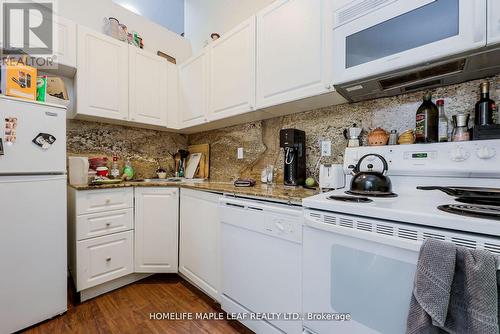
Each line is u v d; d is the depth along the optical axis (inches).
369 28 43.7
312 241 37.3
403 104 52.7
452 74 42.3
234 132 90.3
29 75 53.0
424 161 43.0
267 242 46.6
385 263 29.2
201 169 100.4
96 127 85.1
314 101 59.1
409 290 27.1
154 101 90.0
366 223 30.7
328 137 64.3
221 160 95.3
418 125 45.8
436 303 22.4
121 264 69.6
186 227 71.3
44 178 54.1
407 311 27.3
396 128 53.4
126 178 87.4
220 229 58.0
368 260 30.6
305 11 55.1
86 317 56.4
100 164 80.1
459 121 42.0
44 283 54.1
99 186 64.7
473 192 32.4
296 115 71.3
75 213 61.7
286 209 43.2
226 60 75.2
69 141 79.2
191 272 69.1
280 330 44.6
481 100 40.8
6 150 48.5
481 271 21.3
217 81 78.6
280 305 44.4
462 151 39.1
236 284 53.4
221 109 77.1
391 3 40.6
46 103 54.2
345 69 46.5
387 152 47.6
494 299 20.8
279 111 69.7
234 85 72.4
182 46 112.0
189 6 114.0
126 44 82.8
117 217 68.8
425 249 24.5
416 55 38.4
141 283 73.6
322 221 35.4
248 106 68.2
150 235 73.5
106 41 77.9
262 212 47.2
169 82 94.8
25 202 51.4
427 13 37.7
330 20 50.9
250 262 50.1
